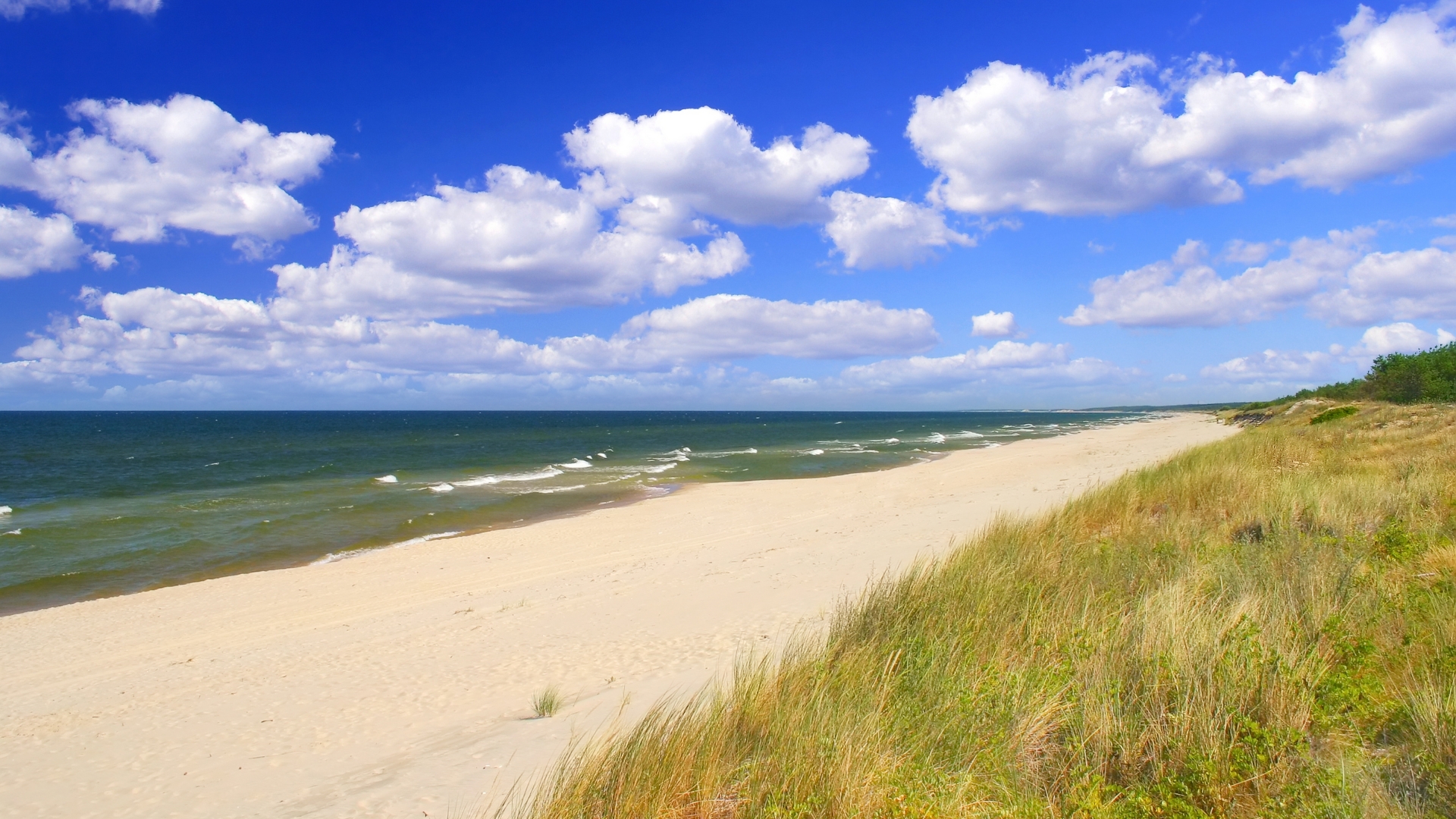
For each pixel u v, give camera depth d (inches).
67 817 224.7
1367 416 991.0
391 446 2479.1
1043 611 247.8
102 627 510.9
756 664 278.2
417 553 730.8
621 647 357.1
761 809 145.0
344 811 187.8
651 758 162.2
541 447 2356.1
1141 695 177.0
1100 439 2050.9
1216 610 224.7
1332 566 265.1
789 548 598.9
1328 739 158.7
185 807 220.4
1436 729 142.1
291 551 764.0
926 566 393.7
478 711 283.0
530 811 162.9
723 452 2050.9
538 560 665.6
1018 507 689.0
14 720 337.1
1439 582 248.8
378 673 357.1
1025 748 165.9
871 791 145.2
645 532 778.8
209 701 337.7
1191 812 135.3
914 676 199.2
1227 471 550.3
